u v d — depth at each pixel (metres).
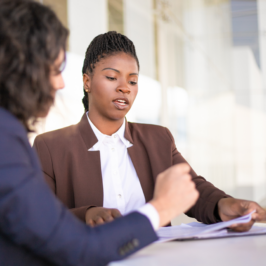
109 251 0.52
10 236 0.49
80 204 1.15
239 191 7.59
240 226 0.84
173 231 0.88
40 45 0.57
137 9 3.80
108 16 3.19
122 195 1.20
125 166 1.26
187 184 0.60
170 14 4.41
